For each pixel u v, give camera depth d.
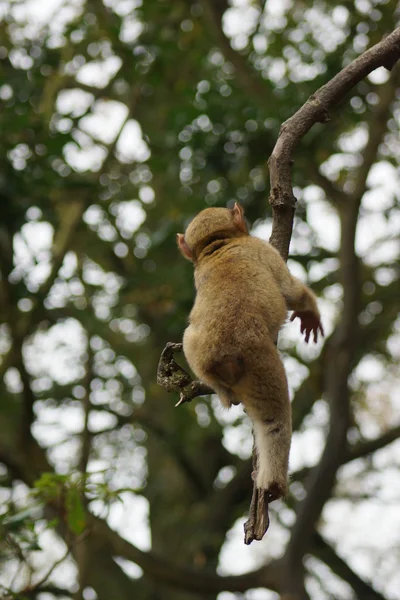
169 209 16.78
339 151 15.71
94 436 16.08
